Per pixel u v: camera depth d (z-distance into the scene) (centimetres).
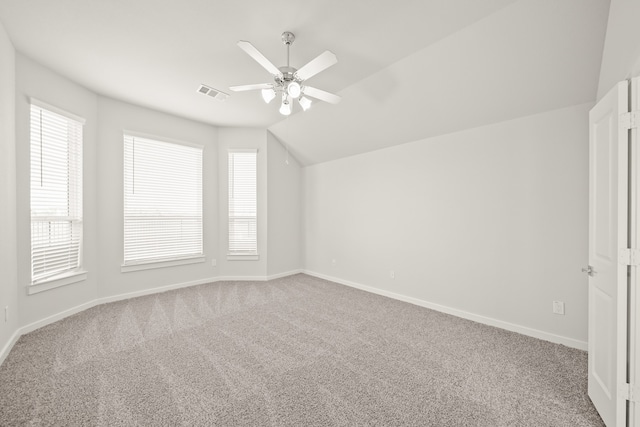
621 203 141
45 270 282
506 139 278
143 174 388
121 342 248
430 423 154
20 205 255
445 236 328
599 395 160
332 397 176
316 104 371
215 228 467
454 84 269
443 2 192
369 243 418
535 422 156
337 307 344
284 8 199
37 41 238
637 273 136
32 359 218
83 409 163
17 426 150
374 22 213
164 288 409
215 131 466
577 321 239
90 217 334
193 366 210
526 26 202
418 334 267
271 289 423
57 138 293
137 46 245
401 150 375
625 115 139
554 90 235
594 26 187
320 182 498
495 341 252
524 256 267
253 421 155
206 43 241
